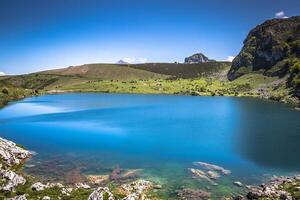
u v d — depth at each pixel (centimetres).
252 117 14475
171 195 5000
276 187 5128
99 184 5506
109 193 4366
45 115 15575
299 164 6856
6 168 6166
